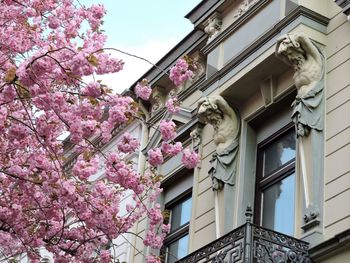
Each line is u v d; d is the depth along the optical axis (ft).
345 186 29.09
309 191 30.55
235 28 39.96
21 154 28.71
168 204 45.44
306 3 34.55
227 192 36.45
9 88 25.04
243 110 38.78
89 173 29.37
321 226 29.30
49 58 24.38
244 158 37.14
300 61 33.04
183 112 45.24
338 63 32.58
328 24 34.50
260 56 36.24
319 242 28.68
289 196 33.76
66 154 35.42
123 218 33.86
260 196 36.04
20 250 32.81
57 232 30.50
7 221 28.86
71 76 24.82
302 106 31.99
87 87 25.18
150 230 33.60
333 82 32.37
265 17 37.52
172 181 45.68
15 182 28.55
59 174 27.37
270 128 37.11
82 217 29.60
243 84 37.81
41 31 28.96
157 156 29.45
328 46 33.76
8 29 27.30
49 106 25.41
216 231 35.91
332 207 29.27
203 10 44.16
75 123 26.35
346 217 28.40
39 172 27.96
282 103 36.17
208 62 41.60
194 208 40.22
